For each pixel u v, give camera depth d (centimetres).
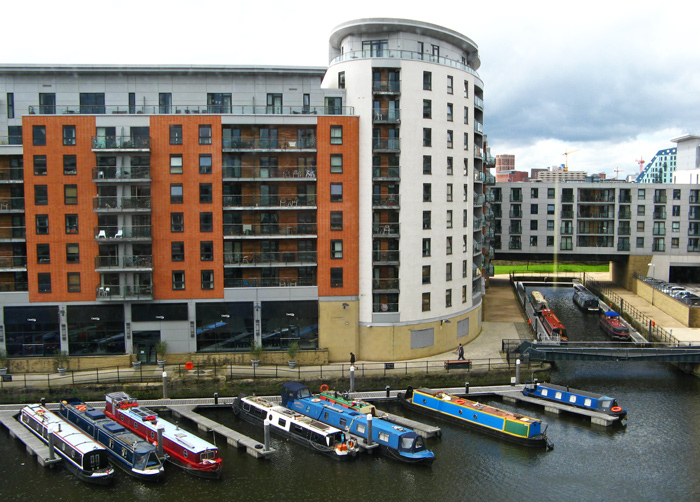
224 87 5394
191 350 5319
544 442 4003
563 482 3572
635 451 3953
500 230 9612
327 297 5347
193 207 5216
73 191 5169
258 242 5369
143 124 5134
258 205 5272
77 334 5269
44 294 5194
